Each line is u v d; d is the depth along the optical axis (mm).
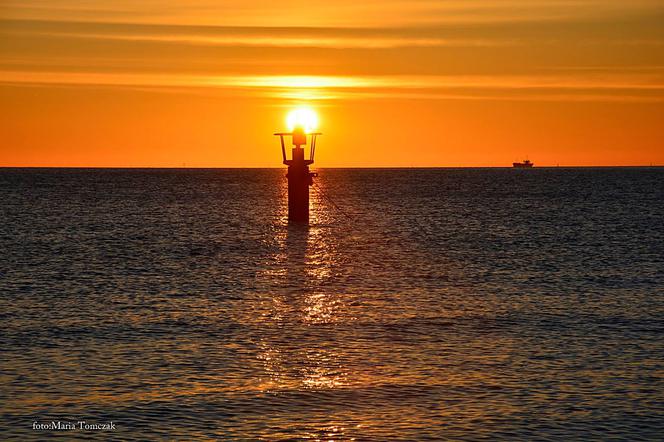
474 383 59625
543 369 63156
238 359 65938
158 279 110812
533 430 50531
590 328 77688
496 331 76375
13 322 78812
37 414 52875
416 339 73125
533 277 113500
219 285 105688
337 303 91750
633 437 49531
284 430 50562
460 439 49250
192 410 53875
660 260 133625
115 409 53906
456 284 106938
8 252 143750
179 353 67625
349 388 58531
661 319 81875
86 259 134000
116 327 77250
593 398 56281
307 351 68688
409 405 54969
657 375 61500
